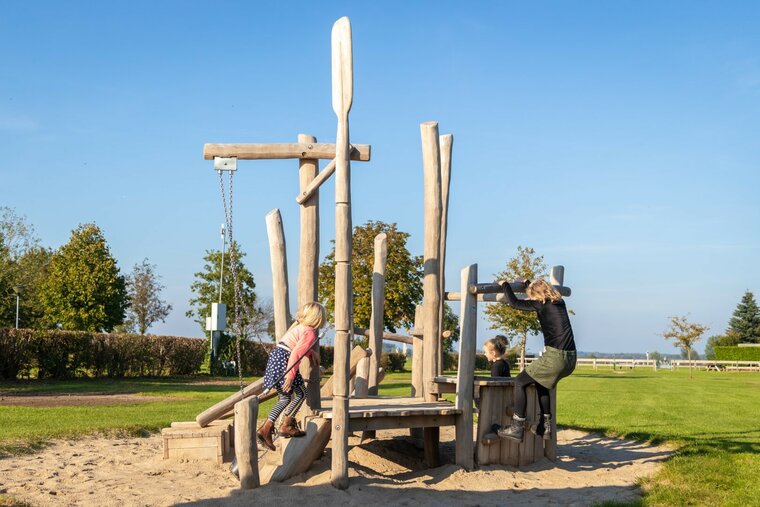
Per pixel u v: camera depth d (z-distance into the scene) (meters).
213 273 48.88
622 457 9.37
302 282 7.48
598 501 6.62
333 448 6.79
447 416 7.74
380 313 9.59
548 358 7.54
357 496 6.57
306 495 6.58
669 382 32.31
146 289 65.06
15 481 7.07
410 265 31.52
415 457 8.79
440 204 8.49
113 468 7.90
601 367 61.59
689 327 42.84
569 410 16.12
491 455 8.10
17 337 25.83
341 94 6.86
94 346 28.78
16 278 44.34
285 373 6.96
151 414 13.81
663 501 6.60
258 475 6.83
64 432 10.13
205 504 6.29
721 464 8.41
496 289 7.84
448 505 6.44
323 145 7.40
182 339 33.72
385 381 30.52
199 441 8.27
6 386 23.14
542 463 8.55
